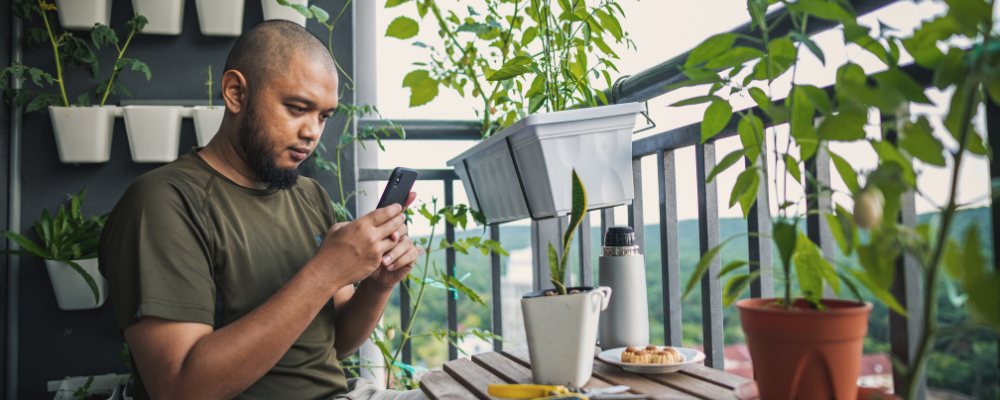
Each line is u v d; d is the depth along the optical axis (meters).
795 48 0.76
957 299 0.57
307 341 1.09
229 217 1.06
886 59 0.65
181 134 1.71
